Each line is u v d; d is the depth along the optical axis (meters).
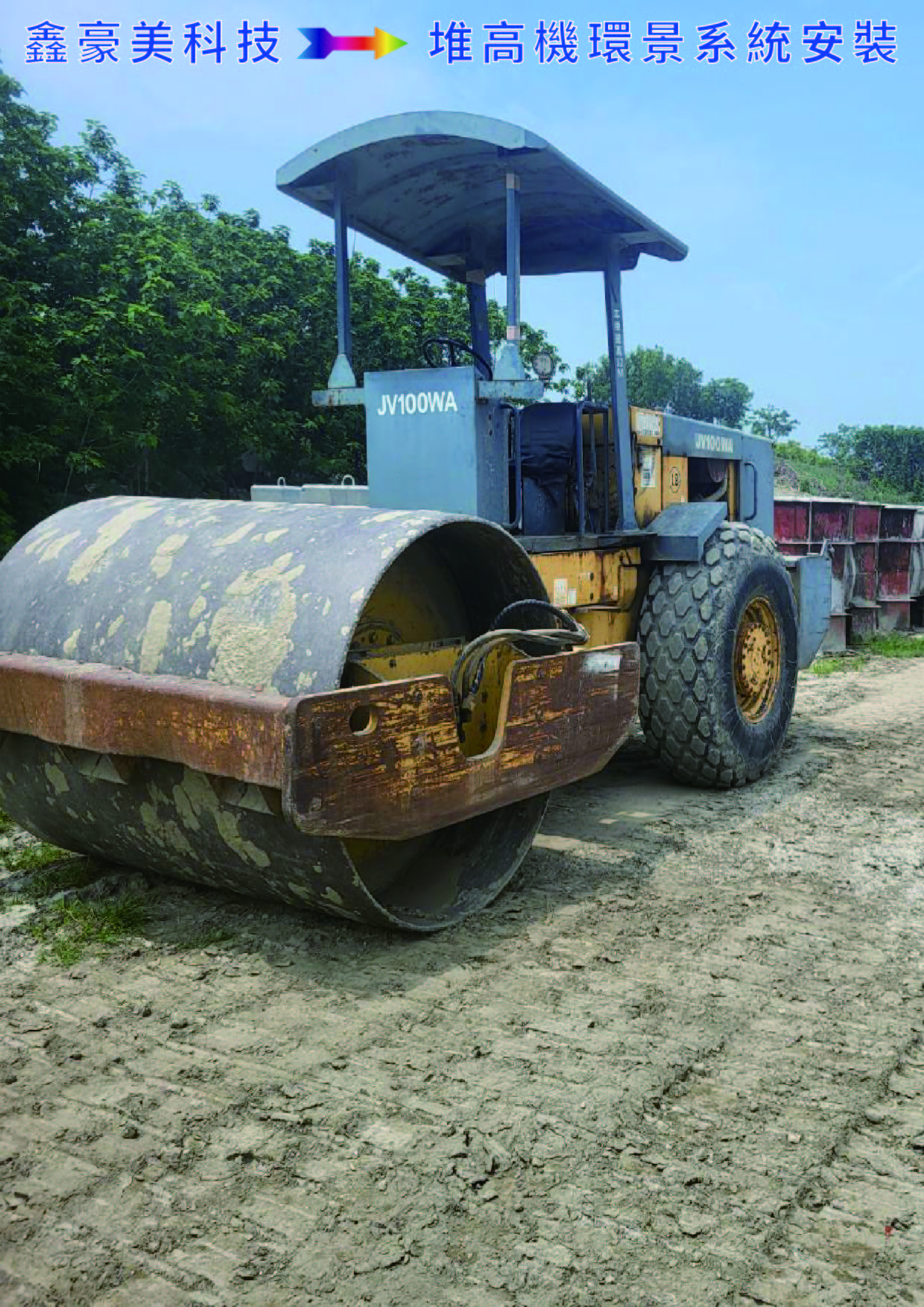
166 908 3.66
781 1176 2.27
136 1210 2.15
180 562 3.31
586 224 5.22
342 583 2.96
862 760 6.02
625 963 3.30
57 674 3.20
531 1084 2.61
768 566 5.47
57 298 10.85
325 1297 1.92
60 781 3.51
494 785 3.32
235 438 11.65
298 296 12.78
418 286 14.21
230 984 3.12
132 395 10.07
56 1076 2.63
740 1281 1.97
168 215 12.59
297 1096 2.55
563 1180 2.24
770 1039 2.84
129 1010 2.97
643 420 5.52
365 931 3.50
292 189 4.74
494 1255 2.03
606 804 5.10
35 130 10.80
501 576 3.88
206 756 2.85
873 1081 2.64
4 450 9.59
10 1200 2.17
